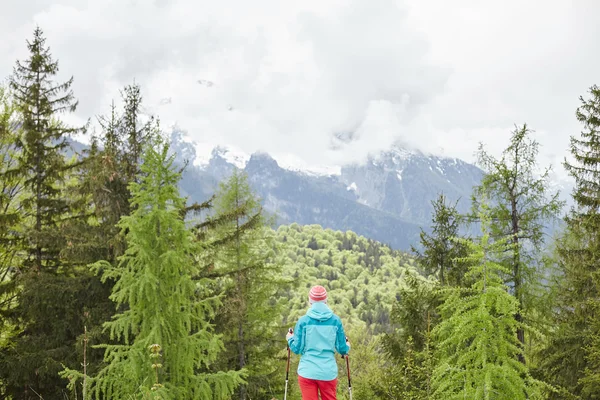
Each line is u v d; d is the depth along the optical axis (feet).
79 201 50.83
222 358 55.01
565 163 53.06
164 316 29.17
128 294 28.99
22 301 43.86
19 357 41.86
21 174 50.19
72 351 42.68
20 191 53.16
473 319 20.53
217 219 52.70
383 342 54.08
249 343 61.82
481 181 49.93
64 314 45.57
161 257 28.60
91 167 45.88
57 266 50.16
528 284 46.93
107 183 45.01
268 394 58.80
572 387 45.65
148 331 28.76
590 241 50.24
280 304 63.72
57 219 50.52
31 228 48.34
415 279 53.06
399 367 43.29
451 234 51.96
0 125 49.60
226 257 60.08
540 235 47.96
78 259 43.86
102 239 44.32
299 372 18.94
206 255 53.72
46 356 41.73
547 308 48.85
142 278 28.02
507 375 19.60
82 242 44.21
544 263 48.32
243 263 60.54
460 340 21.16
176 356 29.07
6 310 47.47
